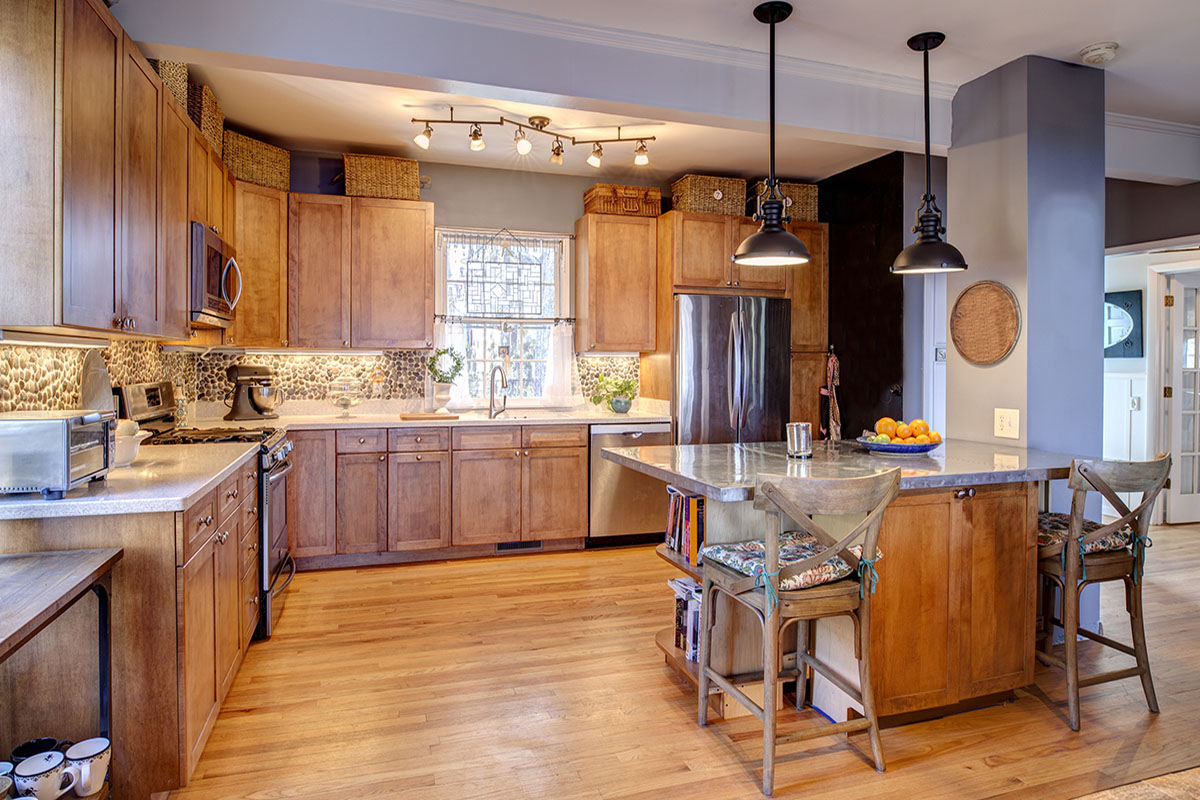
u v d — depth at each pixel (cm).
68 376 266
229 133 395
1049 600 298
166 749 196
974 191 337
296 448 422
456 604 366
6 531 186
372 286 451
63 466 187
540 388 528
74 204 183
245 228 404
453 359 498
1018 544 256
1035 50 306
